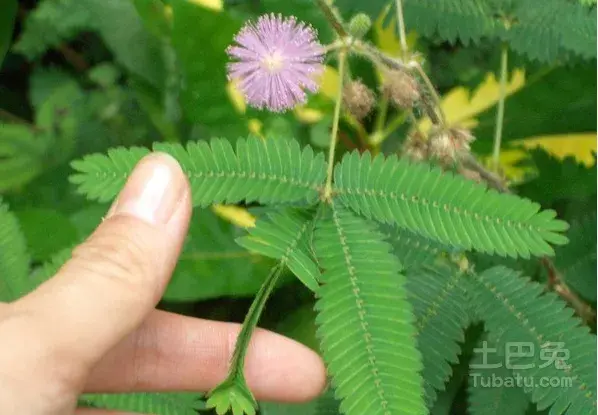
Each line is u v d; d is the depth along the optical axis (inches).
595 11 13.7
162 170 10.4
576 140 15.2
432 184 10.4
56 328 9.7
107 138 16.1
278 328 14.7
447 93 15.8
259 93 11.4
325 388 12.1
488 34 14.0
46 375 9.7
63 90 16.5
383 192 10.5
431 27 14.1
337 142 15.1
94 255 10.1
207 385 12.6
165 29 16.0
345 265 10.0
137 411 12.8
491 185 13.1
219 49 14.6
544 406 11.3
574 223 13.9
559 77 15.2
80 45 16.9
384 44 15.4
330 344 9.7
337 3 14.4
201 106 15.0
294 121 15.1
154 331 12.2
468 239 10.3
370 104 12.6
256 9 15.1
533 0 13.8
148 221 10.3
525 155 15.3
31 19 16.5
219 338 12.4
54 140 16.0
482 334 12.7
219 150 10.7
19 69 17.4
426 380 11.4
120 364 12.2
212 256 14.5
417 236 11.9
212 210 14.7
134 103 16.3
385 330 9.7
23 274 12.9
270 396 12.1
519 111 15.5
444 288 11.9
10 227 13.2
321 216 10.4
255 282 14.5
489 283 11.8
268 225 10.1
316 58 11.4
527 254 10.3
